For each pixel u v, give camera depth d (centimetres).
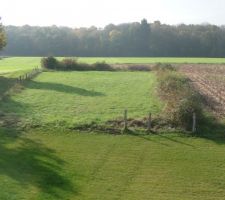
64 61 8656
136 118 3738
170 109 3862
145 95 5125
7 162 2667
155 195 2264
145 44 18625
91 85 6069
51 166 2633
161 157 2856
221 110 4153
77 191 2280
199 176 2541
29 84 5959
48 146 3045
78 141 3184
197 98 4138
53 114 3972
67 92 5306
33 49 19162
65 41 19075
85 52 18900
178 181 2458
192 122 3491
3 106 4284
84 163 2711
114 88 5778
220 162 2781
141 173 2564
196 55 17788
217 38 17675
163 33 18550
